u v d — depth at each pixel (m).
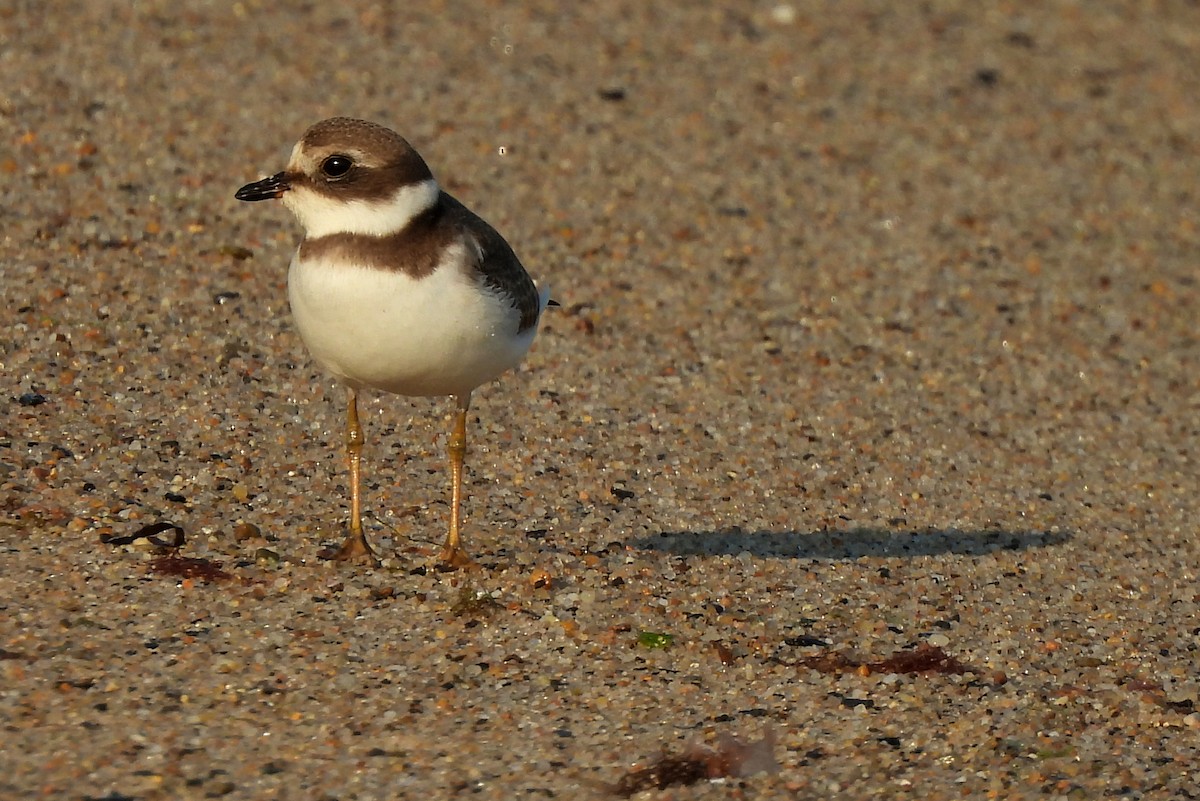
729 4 20.75
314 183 8.94
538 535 10.75
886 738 8.63
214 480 10.79
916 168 17.58
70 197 14.08
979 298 15.30
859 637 9.83
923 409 13.36
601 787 7.93
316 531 10.36
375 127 9.01
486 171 15.98
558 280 14.48
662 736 8.44
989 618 10.27
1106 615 10.45
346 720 8.29
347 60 17.48
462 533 10.63
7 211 13.69
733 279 15.00
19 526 9.87
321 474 11.13
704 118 17.83
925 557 11.10
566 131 17.00
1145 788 8.27
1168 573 11.18
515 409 12.46
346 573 9.85
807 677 9.28
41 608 9.00
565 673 9.05
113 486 10.49
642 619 9.75
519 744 8.24
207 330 12.64
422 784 7.79
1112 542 11.59
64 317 12.43
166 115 15.65
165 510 10.33
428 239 8.96
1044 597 10.66
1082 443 13.15
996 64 20.27
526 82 17.83
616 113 17.58
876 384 13.66
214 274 13.40
